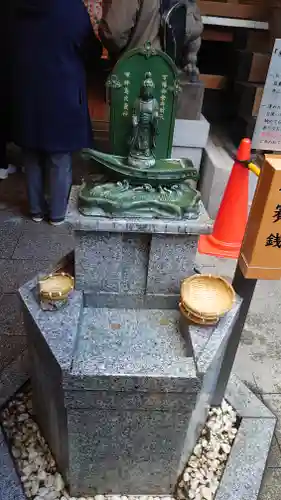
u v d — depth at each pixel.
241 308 1.58
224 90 4.41
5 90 3.07
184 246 1.50
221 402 1.89
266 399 2.06
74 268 1.62
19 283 2.72
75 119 2.84
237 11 3.75
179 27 3.13
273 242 1.32
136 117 1.42
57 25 2.54
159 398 1.33
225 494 1.58
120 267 1.54
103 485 1.59
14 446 1.71
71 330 1.42
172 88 1.44
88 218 1.41
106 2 2.85
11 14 2.58
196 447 1.75
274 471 1.74
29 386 1.93
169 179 1.47
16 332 2.31
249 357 2.29
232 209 3.02
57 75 2.67
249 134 3.54
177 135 3.56
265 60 3.53
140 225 1.40
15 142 2.94
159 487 1.61
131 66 1.40
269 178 1.23
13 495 1.53
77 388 1.30
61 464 1.61
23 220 3.40
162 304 1.65
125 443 1.45
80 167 3.89
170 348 1.50
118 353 1.44
